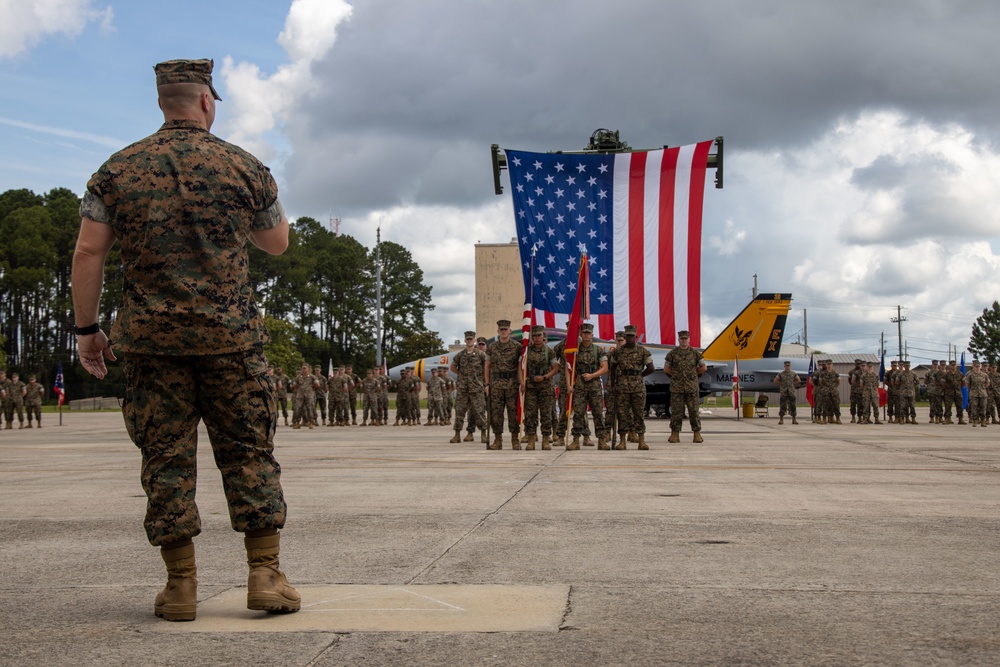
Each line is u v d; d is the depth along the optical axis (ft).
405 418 102.53
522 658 9.94
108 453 50.55
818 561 15.70
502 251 258.98
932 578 14.26
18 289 273.75
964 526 19.65
